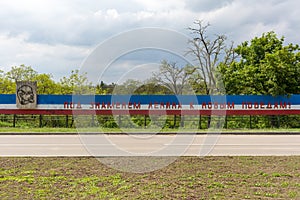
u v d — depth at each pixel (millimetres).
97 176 7062
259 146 12133
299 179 6953
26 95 20453
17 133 16922
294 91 23781
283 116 22031
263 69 24359
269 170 7684
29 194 5863
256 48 27031
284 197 5781
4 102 20516
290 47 25047
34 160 8688
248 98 21703
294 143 13180
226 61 28250
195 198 5699
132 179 6863
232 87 25875
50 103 20578
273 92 22203
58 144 12445
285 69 23500
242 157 9242
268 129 19906
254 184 6559
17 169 7633
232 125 21562
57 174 7207
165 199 5637
